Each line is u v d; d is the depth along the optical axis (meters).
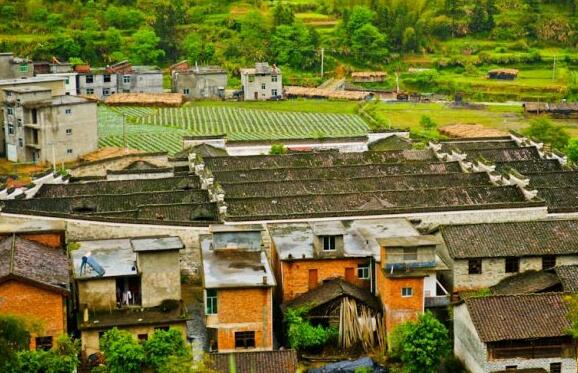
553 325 66.44
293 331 73.56
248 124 184.25
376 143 148.00
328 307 75.56
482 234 82.69
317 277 79.44
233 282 72.81
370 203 99.50
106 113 194.25
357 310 75.62
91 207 101.00
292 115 196.25
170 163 134.25
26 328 54.75
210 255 79.25
